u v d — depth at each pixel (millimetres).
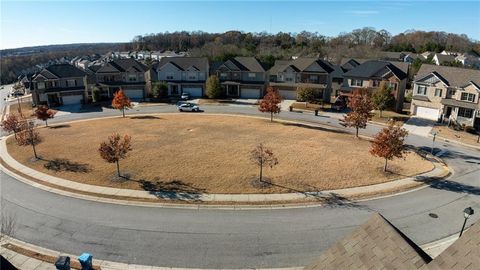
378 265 10117
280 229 22953
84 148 39625
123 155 31250
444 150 40781
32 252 20469
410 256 9859
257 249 20859
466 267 9016
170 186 29281
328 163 34656
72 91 70062
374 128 50406
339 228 23141
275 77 74750
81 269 18875
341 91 65375
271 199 27094
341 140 43312
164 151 38281
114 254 20391
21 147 40688
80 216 24703
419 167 34344
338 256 11031
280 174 31766
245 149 39031
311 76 70438
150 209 25594
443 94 53625
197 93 76562
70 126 51531
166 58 80250
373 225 11125
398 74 61406
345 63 83688
